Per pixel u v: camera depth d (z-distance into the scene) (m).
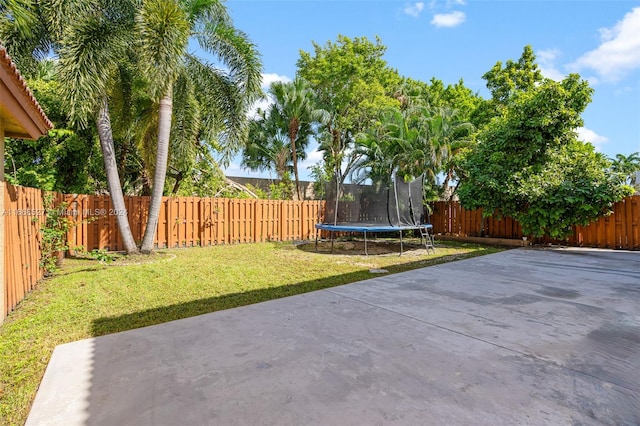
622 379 2.05
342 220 9.51
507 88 15.77
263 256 7.53
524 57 15.74
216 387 1.97
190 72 8.07
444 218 11.88
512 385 1.97
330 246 9.41
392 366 2.21
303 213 11.38
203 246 9.34
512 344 2.57
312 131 19.09
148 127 8.52
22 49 6.32
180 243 9.09
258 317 3.23
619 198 7.81
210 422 1.65
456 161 11.46
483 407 1.75
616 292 4.14
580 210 8.26
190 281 4.92
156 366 2.24
